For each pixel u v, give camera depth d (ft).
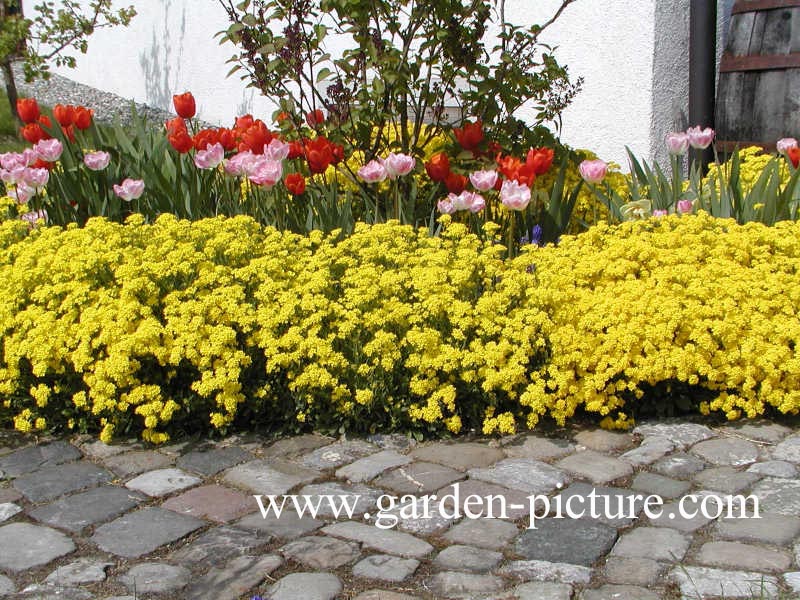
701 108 23.44
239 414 13.24
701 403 13.25
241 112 35.70
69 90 44.68
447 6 17.38
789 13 21.97
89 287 13.26
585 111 24.99
